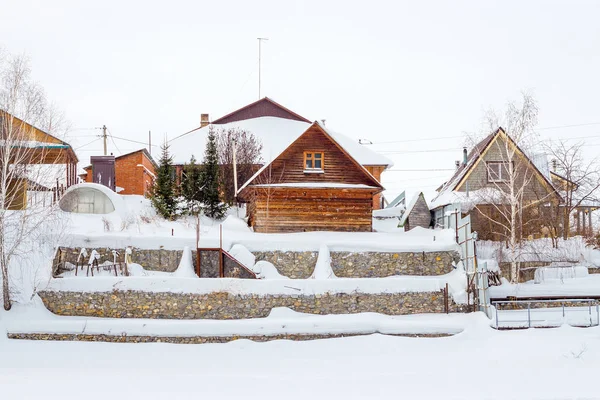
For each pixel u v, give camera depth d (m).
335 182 36.00
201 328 23.27
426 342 23.19
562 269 30.86
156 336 23.16
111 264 27.41
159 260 28.27
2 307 23.94
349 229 35.47
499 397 16.56
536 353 21.00
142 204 40.91
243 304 24.94
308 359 21.34
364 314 25.11
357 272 29.22
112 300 24.59
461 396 16.77
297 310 25.22
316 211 35.41
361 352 22.28
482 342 22.97
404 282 26.22
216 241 28.77
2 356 21.05
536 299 26.38
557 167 39.75
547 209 36.09
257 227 34.91
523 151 34.06
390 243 29.94
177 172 49.84
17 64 26.94
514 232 30.64
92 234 28.59
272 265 28.77
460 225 29.59
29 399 16.31
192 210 39.78
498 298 26.23
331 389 17.58
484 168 40.28
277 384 18.06
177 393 17.08
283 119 60.22
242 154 46.66
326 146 36.22
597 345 21.72
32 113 27.38
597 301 25.25
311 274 29.39
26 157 28.47
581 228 40.16
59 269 26.84
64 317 24.28
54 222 26.48
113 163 44.19
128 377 18.78
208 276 28.12
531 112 33.62
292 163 35.84
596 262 32.53
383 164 52.78
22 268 25.94
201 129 56.72
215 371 19.89
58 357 21.17
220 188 43.84
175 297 24.73
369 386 17.84
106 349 22.17
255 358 21.52
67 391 17.11
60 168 29.11
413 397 16.70
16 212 26.39
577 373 18.64
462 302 26.28
